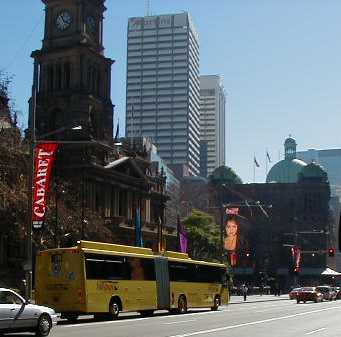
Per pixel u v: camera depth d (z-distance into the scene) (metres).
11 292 24.53
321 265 160.75
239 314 43.06
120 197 87.44
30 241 36.75
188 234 99.50
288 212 163.88
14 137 47.94
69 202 61.75
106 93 92.25
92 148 80.62
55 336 24.41
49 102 86.75
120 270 37.19
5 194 44.91
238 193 157.62
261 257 160.12
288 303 71.44
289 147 196.25
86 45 87.75
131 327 29.53
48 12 90.75
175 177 183.38
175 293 43.19
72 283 34.19
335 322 35.00
